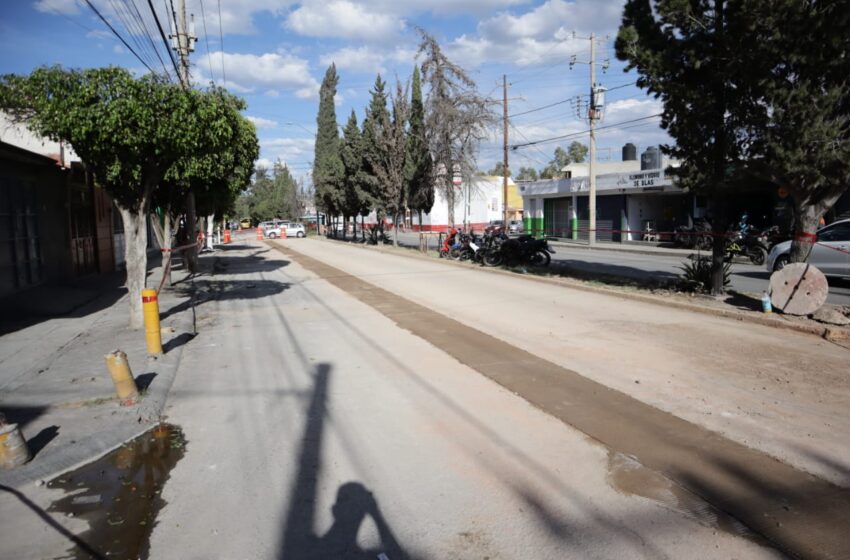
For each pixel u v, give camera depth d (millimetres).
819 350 7801
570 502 3990
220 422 5691
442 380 6844
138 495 4258
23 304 12219
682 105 10547
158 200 16141
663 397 6035
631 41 10750
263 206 107125
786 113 9023
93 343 9023
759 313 9883
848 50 8281
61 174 15750
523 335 9133
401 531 3684
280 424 5590
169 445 5156
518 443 4980
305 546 3547
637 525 3697
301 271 21703
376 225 43469
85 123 8195
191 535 3695
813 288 9367
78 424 5520
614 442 4945
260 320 11336
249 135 14367
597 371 7031
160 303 13477
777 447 4777
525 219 46344
